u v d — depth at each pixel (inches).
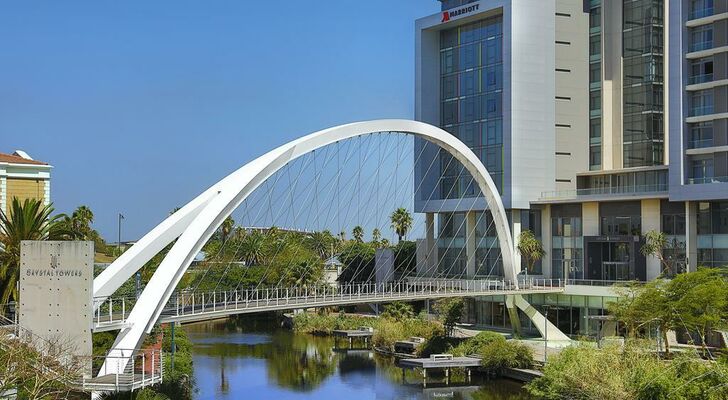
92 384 1364.4
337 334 3452.3
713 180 2896.2
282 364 2829.7
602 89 3639.3
